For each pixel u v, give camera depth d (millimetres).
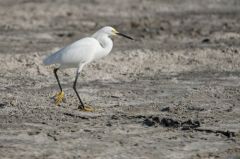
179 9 40688
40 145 12211
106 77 19547
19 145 12180
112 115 14812
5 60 21234
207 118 14508
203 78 19469
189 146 12383
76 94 15891
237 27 30875
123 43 26078
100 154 11734
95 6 40781
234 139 12883
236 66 21391
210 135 13172
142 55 22438
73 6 40250
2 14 35375
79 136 12898
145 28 30594
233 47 23906
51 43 25953
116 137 12883
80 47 15508
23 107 15328
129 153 11828
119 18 35750
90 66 20672
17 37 27578
